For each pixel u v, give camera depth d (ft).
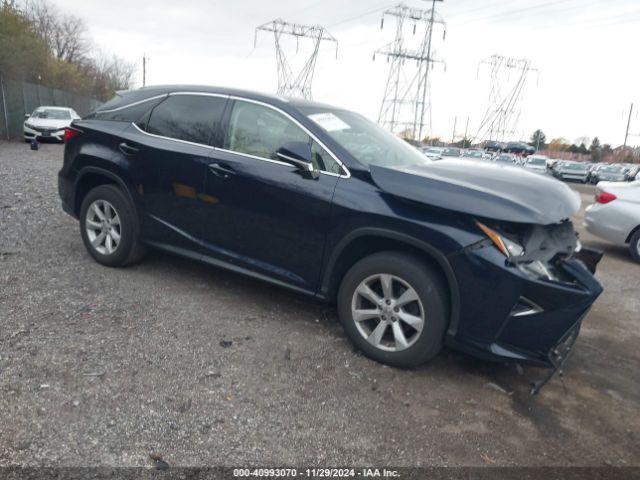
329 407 10.10
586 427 10.42
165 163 14.76
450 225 10.89
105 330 12.24
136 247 16.02
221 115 14.42
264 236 13.34
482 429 9.94
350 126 14.16
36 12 176.35
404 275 11.30
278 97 13.98
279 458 8.55
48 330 11.96
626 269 24.62
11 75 74.49
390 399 10.61
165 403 9.66
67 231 20.38
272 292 15.72
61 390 9.71
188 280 16.10
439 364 12.37
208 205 14.12
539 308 10.56
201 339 12.27
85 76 173.27
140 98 16.19
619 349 14.56
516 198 10.94
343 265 12.59
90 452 8.23
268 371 11.16
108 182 16.51
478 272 10.61
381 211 11.51
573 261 12.09
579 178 123.95
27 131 68.28
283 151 12.06
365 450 8.97
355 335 12.19
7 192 27.45
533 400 11.27
